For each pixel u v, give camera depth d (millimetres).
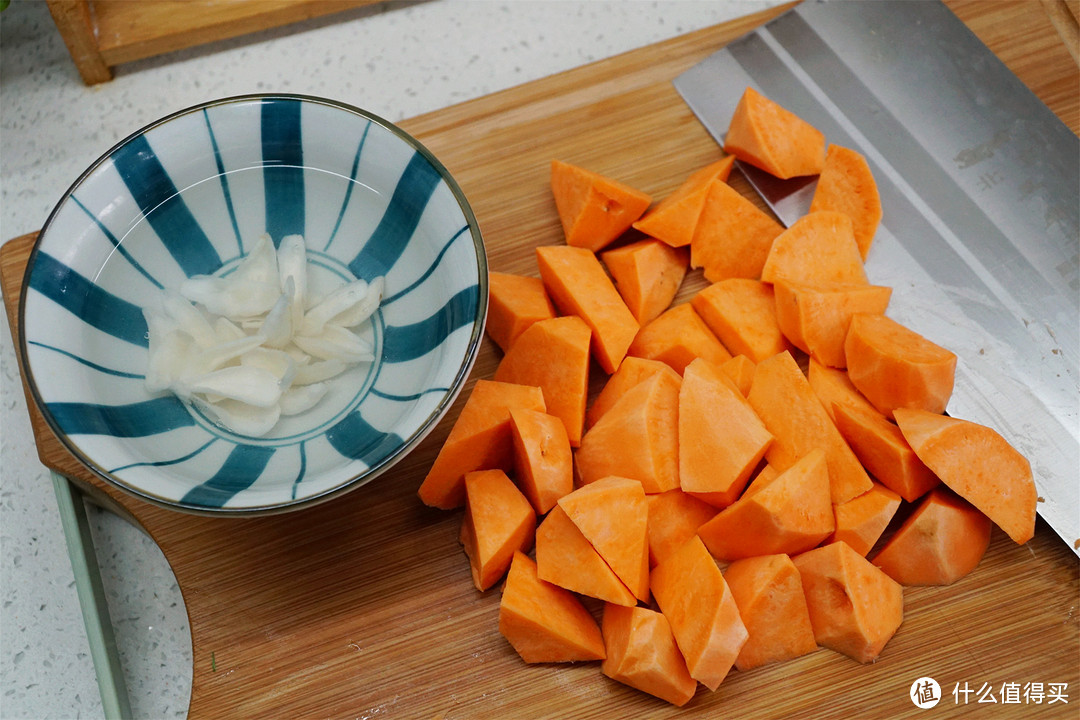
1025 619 403
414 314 410
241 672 400
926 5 508
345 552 417
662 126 491
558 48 553
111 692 403
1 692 435
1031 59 504
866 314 433
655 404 411
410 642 404
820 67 499
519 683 398
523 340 430
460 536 418
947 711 390
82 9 503
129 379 394
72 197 397
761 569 393
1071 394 430
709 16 559
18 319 375
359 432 392
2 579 451
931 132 481
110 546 454
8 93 538
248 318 411
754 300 449
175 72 545
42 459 425
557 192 467
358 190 423
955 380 433
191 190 419
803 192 475
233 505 353
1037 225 460
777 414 421
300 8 532
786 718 391
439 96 541
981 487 401
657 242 459
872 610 393
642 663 382
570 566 393
